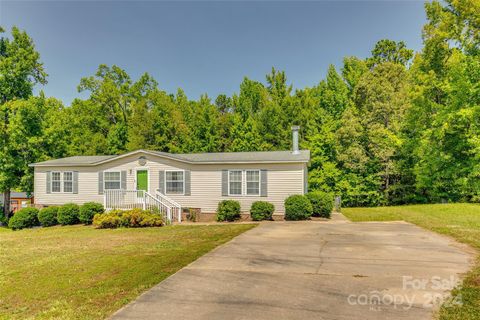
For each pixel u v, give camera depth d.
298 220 13.55
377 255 6.73
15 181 20.94
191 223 14.09
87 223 14.90
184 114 31.41
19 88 22.39
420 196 22.77
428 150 18.77
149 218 12.98
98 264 6.54
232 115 29.52
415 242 8.02
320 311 3.93
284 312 3.92
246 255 6.94
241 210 14.99
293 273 5.56
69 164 16.98
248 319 3.74
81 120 31.73
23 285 5.35
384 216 14.05
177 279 5.32
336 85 29.08
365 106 24.62
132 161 16.45
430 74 19.55
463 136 16.81
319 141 23.94
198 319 3.77
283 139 25.64
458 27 17.78
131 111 34.28
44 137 21.55
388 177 23.09
